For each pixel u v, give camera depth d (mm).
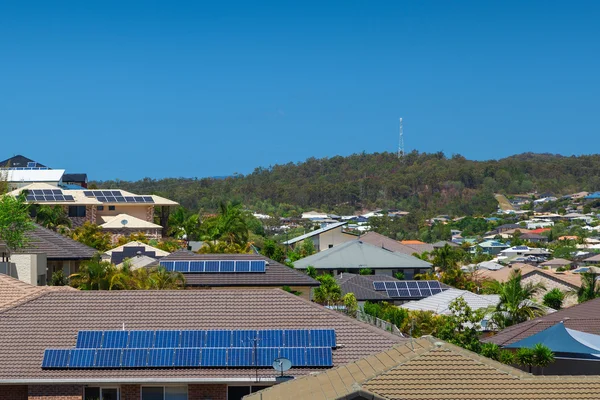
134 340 31297
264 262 58438
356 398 19375
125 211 117500
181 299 34125
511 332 44781
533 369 39594
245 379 29469
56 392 29734
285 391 22281
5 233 57906
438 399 20062
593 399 19922
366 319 50938
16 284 39000
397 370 20594
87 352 30688
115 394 30062
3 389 30156
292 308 33562
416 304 64062
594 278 79062
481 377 20406
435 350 20969
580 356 38688
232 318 33031
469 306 56344
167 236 124312
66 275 62312
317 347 30859
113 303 33844
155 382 29625
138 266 63875
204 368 30234
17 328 32250
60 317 32969
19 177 125062
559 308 70312
